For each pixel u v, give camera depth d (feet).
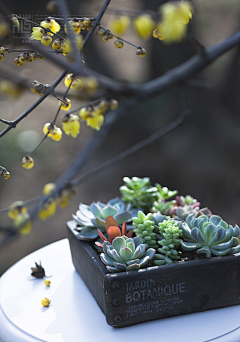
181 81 3.96
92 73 3.09
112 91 3.29
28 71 3.26
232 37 3.85
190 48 11.19
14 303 3.74
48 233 7.37
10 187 8.59
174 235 3.55
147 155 9.68
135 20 3.14
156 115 10.60
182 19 3.02
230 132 9.96
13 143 9.55
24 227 2.88
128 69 11.61
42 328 3.50
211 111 10.67
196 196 8.54
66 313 3.62
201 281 3.50
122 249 3.44
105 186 8.80
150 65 11.64
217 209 8.21
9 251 6.84
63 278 3.99
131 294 3.42
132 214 3.92
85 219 3.94
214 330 3.43
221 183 8.77
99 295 3.58
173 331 3.43
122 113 3.40
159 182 8.92
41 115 10.27
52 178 8.94
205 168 9.14
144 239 3.64
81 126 10.72
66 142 10.08
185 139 10.03
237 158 9.29
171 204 4.12
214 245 3.55
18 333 3.47
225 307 3.60
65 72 3.08
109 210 3.92
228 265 3.51
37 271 4.01
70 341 3.40
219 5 12.20
